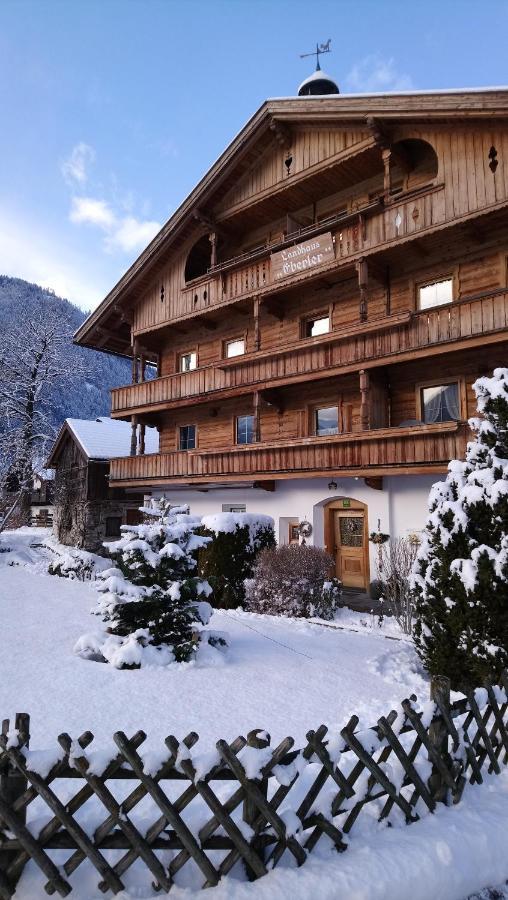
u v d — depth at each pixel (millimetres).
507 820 3174
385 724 2980
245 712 4992
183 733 4434
